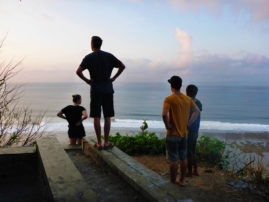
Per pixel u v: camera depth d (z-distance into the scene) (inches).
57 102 3129.9
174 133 140.6
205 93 6796.3
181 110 138.2
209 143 255.8
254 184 183.0
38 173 109.7
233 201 146.1
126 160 126.2
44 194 84.4
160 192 85.5
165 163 237.1
